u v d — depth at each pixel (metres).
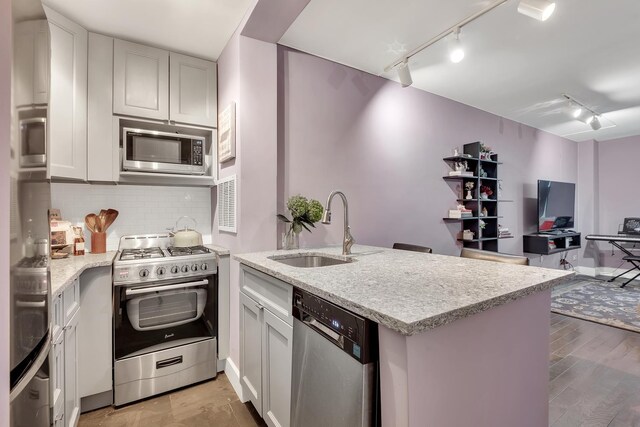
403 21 2.15
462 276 1.27
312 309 1.15
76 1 1.81
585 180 5.57
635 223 5.09
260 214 2.15
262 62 2.17
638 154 5.21
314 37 2.34
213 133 2.46
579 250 5.65
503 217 4.27
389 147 3.04
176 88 2.31
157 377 1.95
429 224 3.35
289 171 2.45
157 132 2.21
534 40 2.39
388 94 3.03
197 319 2.09
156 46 2.29
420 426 0.81
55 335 1.33
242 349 1.88
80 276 1.76
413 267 1.47
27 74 0.80
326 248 2.33
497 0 1.87
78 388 1.71
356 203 2.81
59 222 1.98
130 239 2.36
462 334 0.91
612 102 3.65
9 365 0.69
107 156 2.07
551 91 3.35
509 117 4.22
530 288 1.10
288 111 2.44
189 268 2.04
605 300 3.94
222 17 2.00
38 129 0.87
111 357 1.84
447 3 1.97
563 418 1.73
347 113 2.76
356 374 0.92
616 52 2.57
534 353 1.17
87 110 2.00
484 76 3.00
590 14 2.08
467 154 3.64
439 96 3.44
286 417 1.37
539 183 4.57
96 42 2.05
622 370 2.24
